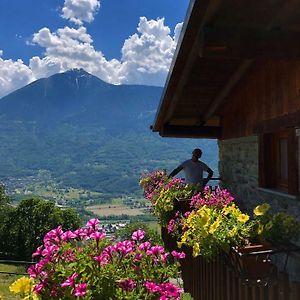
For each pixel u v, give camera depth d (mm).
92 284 2512
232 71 6090
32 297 2551
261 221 3961
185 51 4918
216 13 3699
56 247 2637
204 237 3855
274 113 5531
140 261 2723
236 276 3662
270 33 3891
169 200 7469
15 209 42844
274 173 5969
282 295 3090
